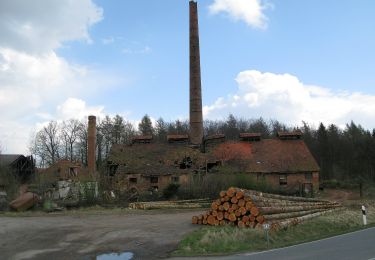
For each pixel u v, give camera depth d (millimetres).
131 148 59000
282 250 14273
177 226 21422
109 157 56344
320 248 14094
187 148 58719
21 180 48281
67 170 53250
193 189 39344
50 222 23328
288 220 21156
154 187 51812
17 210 30781
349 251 12992
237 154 57062
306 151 58969
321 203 30062
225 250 15164
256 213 19938
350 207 34000
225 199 21031
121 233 19109
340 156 90438
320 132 93938
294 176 55062
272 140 61344
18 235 18703
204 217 21703
